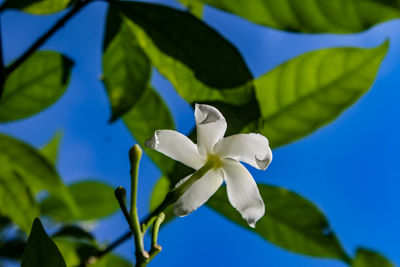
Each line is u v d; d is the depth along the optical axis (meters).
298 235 0.37
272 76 0.36
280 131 0.36
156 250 0.28
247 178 0.29
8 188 0.38
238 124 0.33
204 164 0.29
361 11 0.34
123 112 0.37
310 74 0.36
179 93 0.35
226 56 0.34
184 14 0.35
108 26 0.37
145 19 0.35
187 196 0.29
